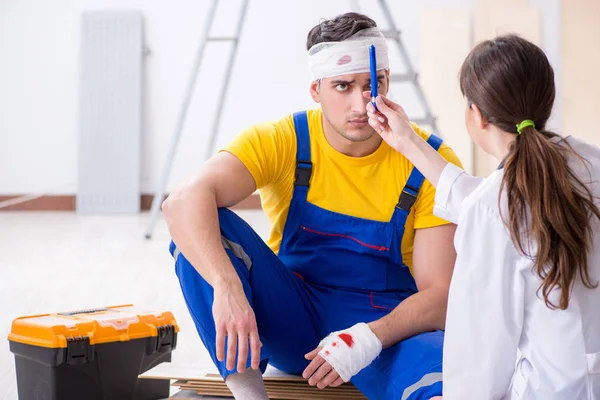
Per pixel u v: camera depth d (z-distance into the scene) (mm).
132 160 12305
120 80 12266
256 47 12391
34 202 12508
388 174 3162
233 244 2988
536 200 2258
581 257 2281
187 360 4445
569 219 2254
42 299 5965
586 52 11562
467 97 2508
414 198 3115
